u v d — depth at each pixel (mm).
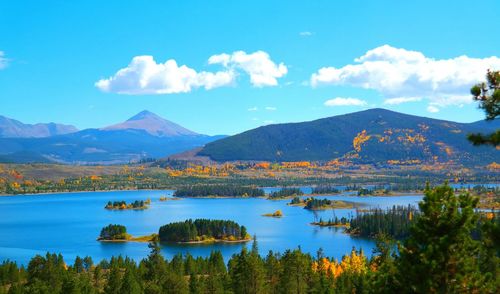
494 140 34094
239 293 142000
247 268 141375
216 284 148875
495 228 38031
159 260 186500
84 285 153375
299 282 151375
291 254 156375
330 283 146125
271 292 155625
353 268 174875
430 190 46625
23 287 150750
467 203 45406
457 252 44281
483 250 43938
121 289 147125
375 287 48750
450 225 44562
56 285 157875
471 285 43469
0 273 178875
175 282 144250
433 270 44281
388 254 101375
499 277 43906
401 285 46625
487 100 34438
